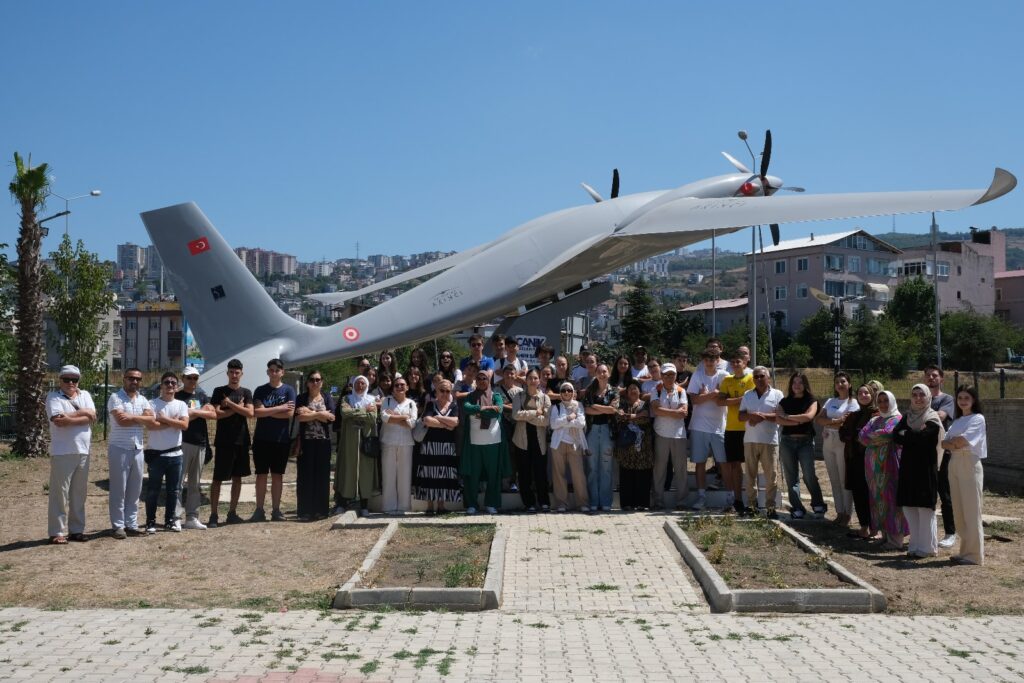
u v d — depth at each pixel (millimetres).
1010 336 53500
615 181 20078
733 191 19188
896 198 15164
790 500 11258
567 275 18328
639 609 7125
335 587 7906
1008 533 10633
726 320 65938
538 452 11891
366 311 17406
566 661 5699
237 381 11555
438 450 11891
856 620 6801
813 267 61312
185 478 12422
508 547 9422
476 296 18000
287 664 5633
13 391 22562
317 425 11750
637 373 12992
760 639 6230
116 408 10445
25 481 15305
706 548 9117
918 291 55125
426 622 6684
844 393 11016
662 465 11969
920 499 9148
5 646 6043
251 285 16312
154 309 74625
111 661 5703
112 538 10344
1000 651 5953
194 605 7312
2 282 21891
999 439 15273
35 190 18906
